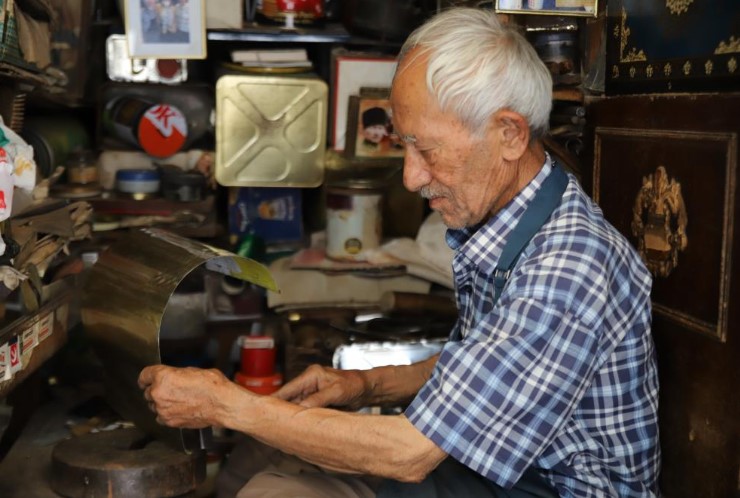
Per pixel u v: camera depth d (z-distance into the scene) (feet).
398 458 4.63
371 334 8.42
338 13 9.62
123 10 9.02
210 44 9.55
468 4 8.04
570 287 4.56
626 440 5.08
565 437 5.01
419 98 4.63
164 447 6.00
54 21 7.22
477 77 4.55
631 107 6.40
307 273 8.95
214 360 8.79
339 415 4.82
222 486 6.83
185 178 8.82
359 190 8.99
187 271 5.55
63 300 6.93
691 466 5.84
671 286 5.98
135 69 9.25
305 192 10.13
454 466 5.47
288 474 5.69
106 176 9.29
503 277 4.97
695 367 5.75
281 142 9.04
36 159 7.91
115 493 5.64
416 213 9.77
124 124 9.11
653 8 6.26
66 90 8.04
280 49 9.16
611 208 6.71
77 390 7.93
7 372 5.65
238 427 4.99
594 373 4.73
